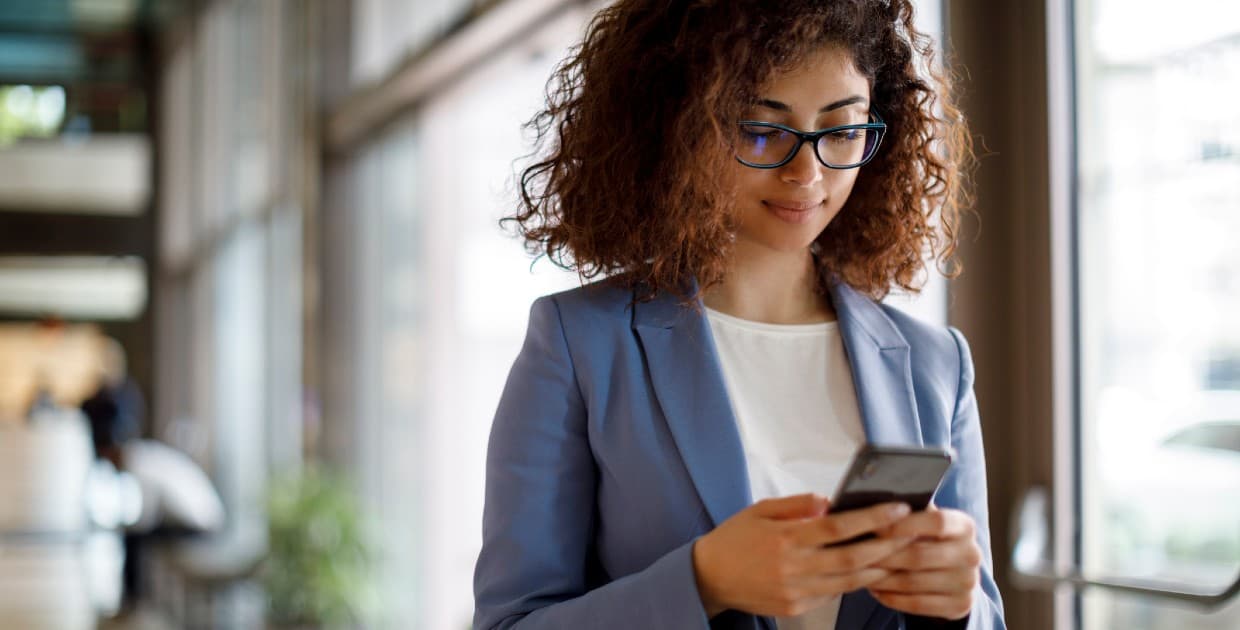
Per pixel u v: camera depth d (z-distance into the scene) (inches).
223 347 381.1
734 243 47.6
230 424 366.0
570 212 49.1
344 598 221.9
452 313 198.7
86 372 600.7
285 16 281.4
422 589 213.0
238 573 267.0
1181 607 76.0
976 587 41.9
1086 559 82.5
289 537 223.3
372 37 231.9
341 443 250.2
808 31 42.4
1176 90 74.7
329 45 250.5
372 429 243.1
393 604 227.6
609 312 47.2
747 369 47.5
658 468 44.7
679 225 44.9
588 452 46.4
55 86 523.8
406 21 207.9
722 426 44.9
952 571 38.7
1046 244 82.7
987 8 85.0
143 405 526.3
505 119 179.9
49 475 394.6
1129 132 78.6
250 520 323.9
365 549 224.5
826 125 44.0
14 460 392.5
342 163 252.4
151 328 527.8
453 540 199.5
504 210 55.9
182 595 270.5
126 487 325.7
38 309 537.0
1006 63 84.5
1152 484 77.5
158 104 526.3
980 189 84.6
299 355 260.8
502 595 45.0
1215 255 72.1
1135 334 78.7
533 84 175.0
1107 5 80.0
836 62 43.4
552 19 159.9
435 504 205.6
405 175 222.5
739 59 42.9
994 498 85.4
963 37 84.7
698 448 44.6
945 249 52.9
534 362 46.7
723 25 43.4
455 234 198.1
